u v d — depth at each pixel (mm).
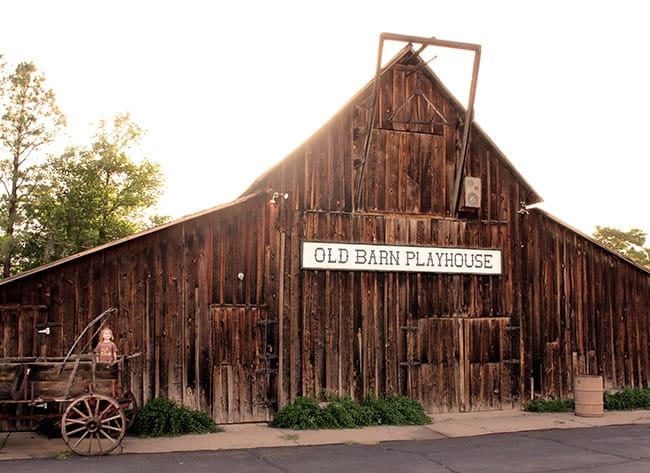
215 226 15016
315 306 15531
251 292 15117
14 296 13594
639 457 11961
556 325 17828
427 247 16547
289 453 12102
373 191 16297
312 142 15922
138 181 31656
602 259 18562
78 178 30344
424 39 15641
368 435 13898
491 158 17547
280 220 15492
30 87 28156
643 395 18109
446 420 15703
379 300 16078
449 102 17172
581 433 14352
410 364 16141
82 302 13953
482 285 17125
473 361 16828
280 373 15102
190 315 14641
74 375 11992
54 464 10953
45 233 28453
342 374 15547
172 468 10758
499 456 11984
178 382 14406
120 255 14305
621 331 18578
